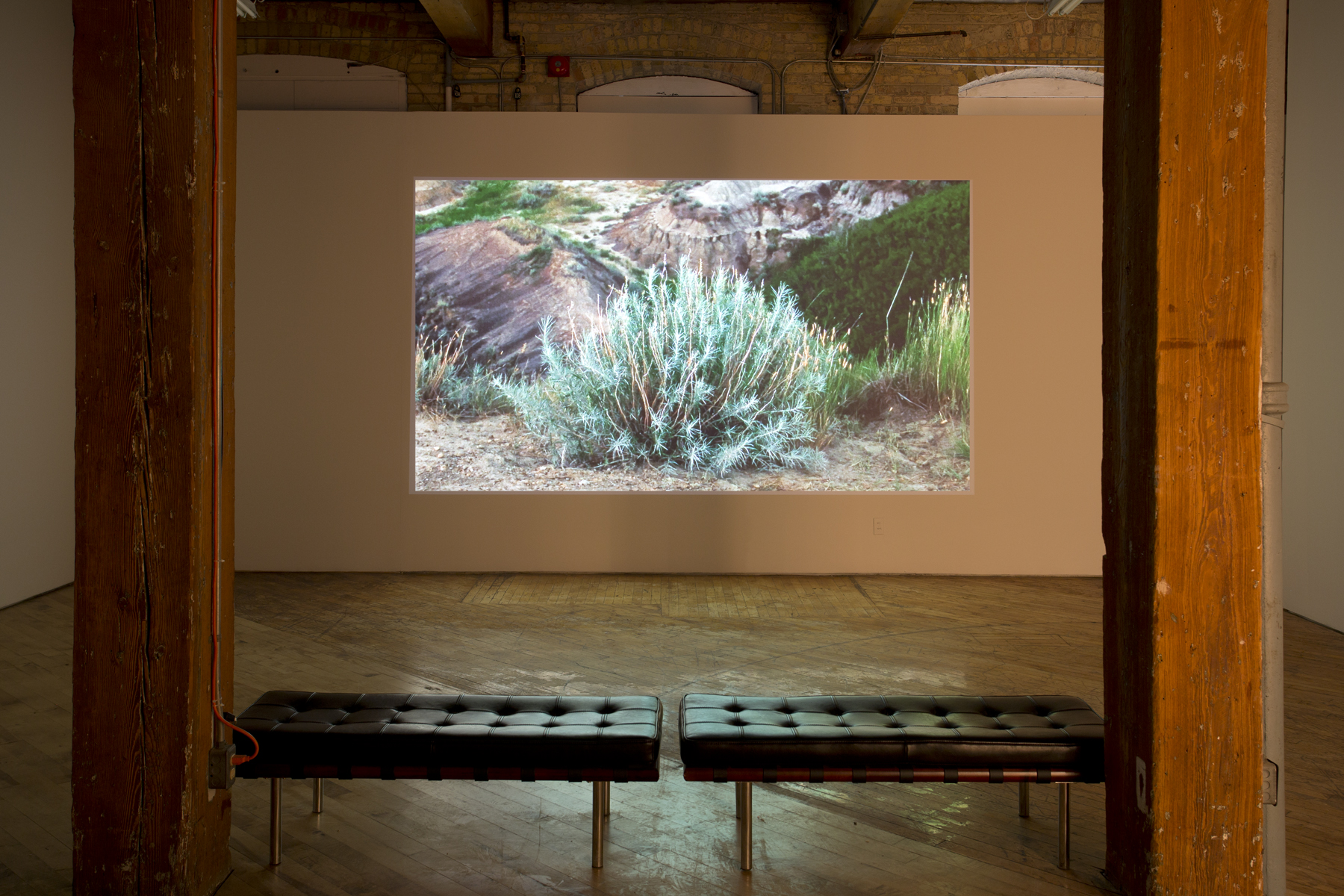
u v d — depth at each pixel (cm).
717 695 300
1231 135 222
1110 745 254
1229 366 226
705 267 728
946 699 296
